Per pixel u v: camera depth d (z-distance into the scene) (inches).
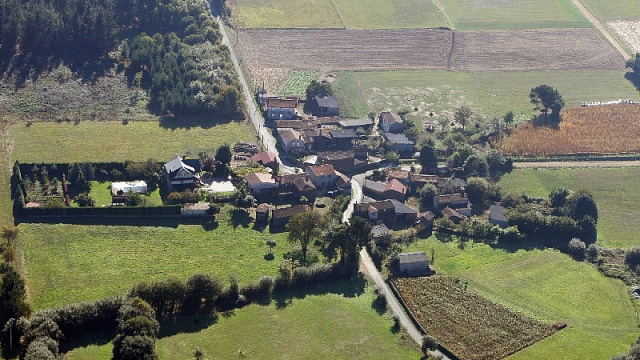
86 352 6594.5
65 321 6771.7
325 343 7194.9
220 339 7086.6
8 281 6978.4
